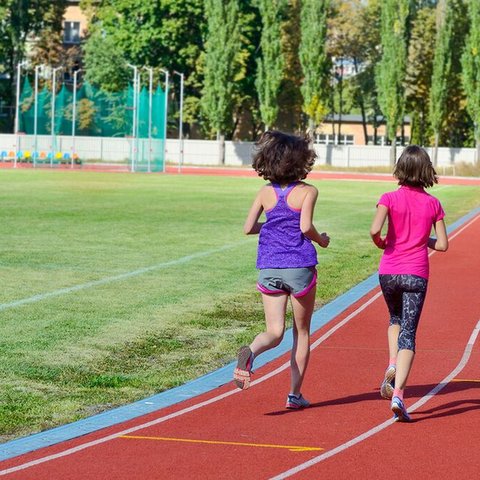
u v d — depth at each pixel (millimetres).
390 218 10805
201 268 23922
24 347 14344
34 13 116188
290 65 116312
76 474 8547
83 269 23078
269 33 107188
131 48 111500
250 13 112938
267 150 10562
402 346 10461
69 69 119562
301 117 117875
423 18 114562
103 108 110188
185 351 14484
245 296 19797
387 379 10695
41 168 87562
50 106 101000
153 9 110312
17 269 22703
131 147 88938
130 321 16672
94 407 11133
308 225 10422
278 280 10547
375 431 10000
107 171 85250
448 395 11695
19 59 115688
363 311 18141
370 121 136375
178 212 41312
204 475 8523
